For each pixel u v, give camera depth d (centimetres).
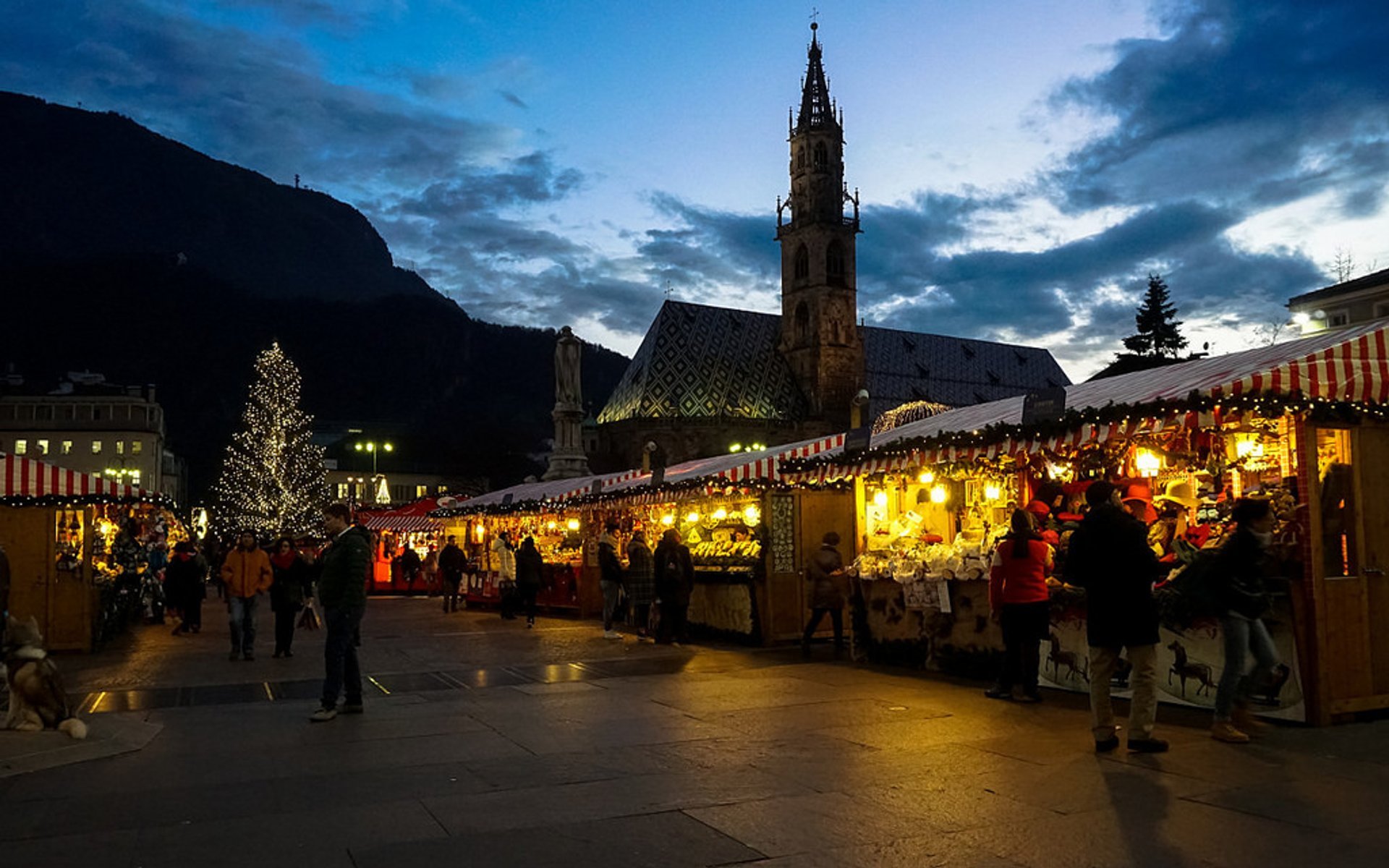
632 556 1789
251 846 570
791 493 1678
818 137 10375
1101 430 1052
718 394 10000
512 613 2359
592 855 554
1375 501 927
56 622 1623
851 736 862
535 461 12462
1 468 1600
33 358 19925
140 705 1085
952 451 1262
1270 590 902
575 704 1052
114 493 1670
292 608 1549
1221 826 596
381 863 542
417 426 17150
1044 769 738
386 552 3975
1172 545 985
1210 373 1078
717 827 603
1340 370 927
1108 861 540
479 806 652
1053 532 1152
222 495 6688
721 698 1074
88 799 675
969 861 542
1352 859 538
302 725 947
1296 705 888
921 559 1266
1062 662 1092
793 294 10450
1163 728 873
